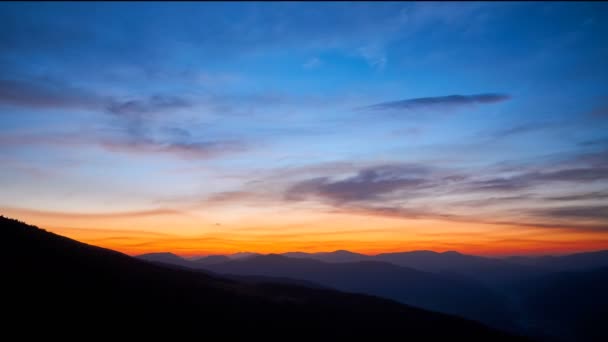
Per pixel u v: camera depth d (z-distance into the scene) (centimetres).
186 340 2567
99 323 2414
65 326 2241
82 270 3098
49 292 2552
